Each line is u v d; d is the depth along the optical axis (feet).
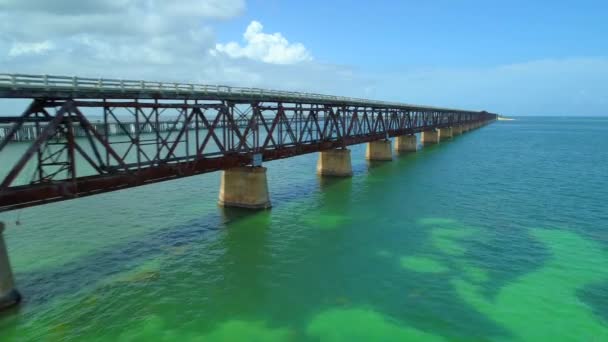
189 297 66.64
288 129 132.98
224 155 103.81
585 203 128.16
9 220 108.99
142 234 97.60
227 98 101.45
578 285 70.13
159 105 81.71
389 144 236.02
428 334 56.13
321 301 65.26
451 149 311.27
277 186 158.51
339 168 180.75
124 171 75.56
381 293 67.77
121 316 60.80
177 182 166.30
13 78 58.23
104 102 71.05
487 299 65.51
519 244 90.22
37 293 67.10
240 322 59.31
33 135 263.70
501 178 176.24
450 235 96.63
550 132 561.84
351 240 93.30
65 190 66.08
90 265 78.84
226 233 98.48
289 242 92.22
